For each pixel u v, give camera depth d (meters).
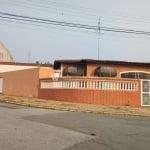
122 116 17.41
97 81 24.38
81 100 24.38
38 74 28.89
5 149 8.42
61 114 16.23
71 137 10.34
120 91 24.45
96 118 15.44
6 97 26.39
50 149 8.66
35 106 19.86
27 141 9.44
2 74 36.16
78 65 32.44
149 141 10.40
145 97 24.72
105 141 10.03
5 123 12.41
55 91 26.06
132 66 31.56
